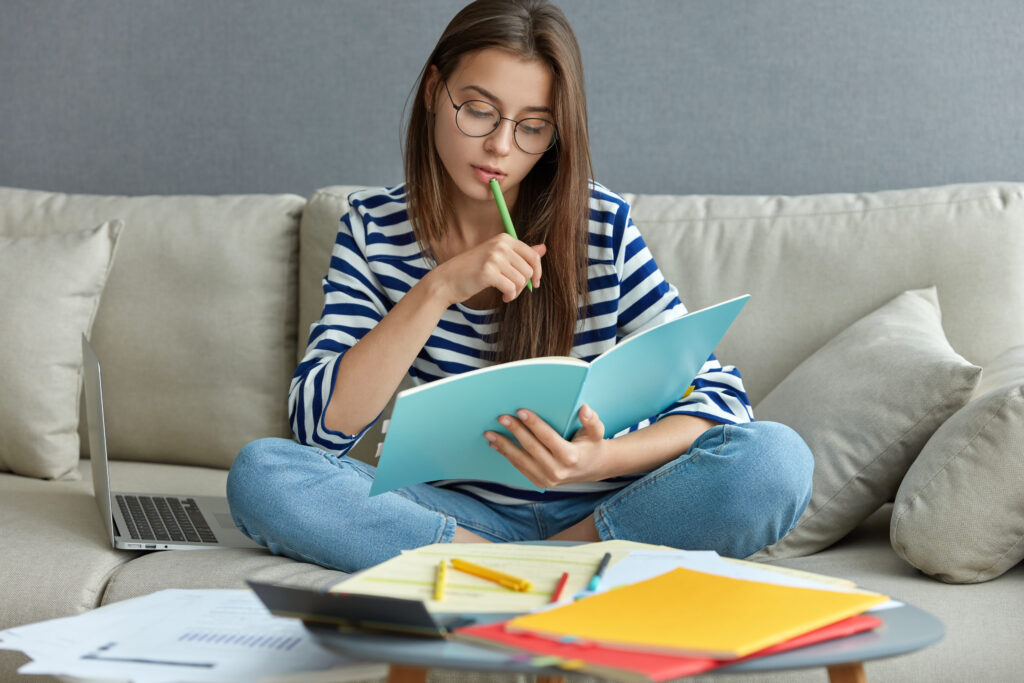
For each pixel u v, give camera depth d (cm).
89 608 120
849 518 132
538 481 103
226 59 219
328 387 117
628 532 118
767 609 69
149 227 191
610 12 203
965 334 158
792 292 166
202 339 184
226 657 73
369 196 144
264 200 191
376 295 139
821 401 142
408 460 96
